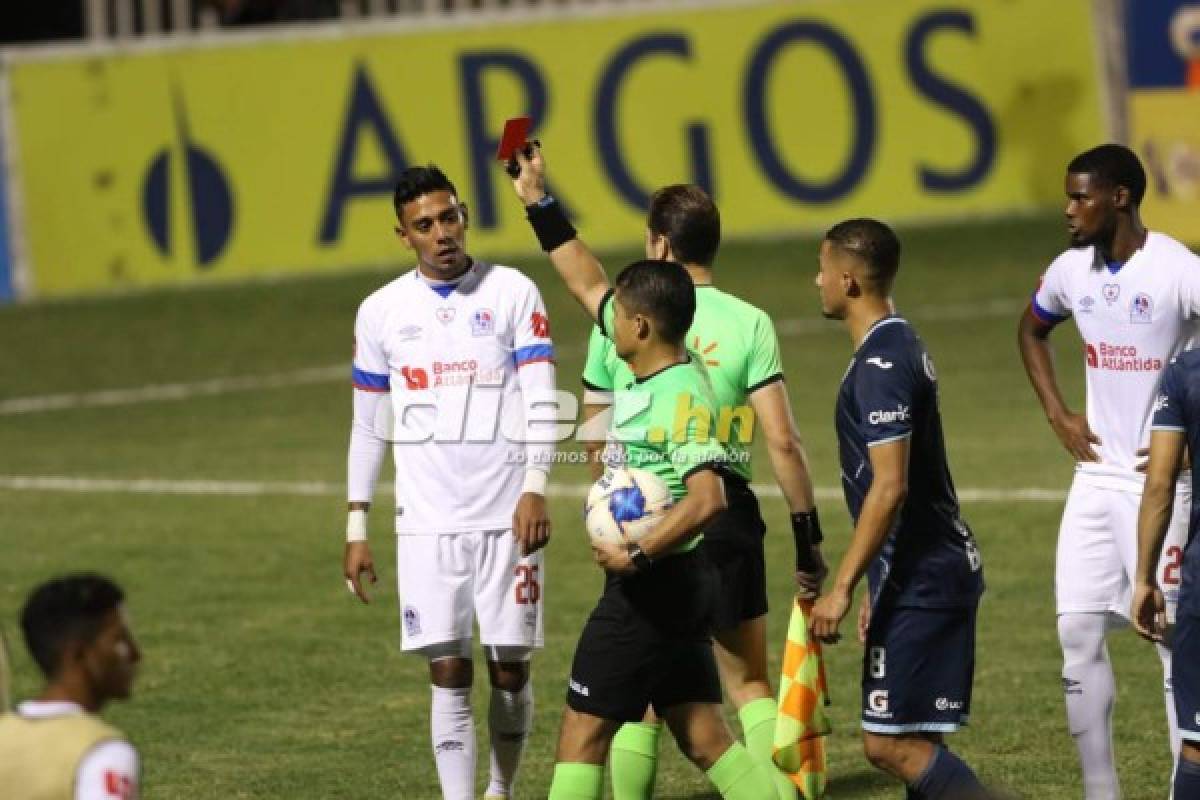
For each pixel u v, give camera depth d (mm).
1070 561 25375
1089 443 25453
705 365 24984
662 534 21781
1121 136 83500
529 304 25656
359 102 77250
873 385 22016
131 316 73188
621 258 77875
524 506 25047
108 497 49188
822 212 81688
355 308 73625
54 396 64312
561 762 22547
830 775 27594
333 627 36594
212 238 76000
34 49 74188
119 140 75062
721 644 25594
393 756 29047
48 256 74875
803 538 24641
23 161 74438
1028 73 83625
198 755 29250
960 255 79250
